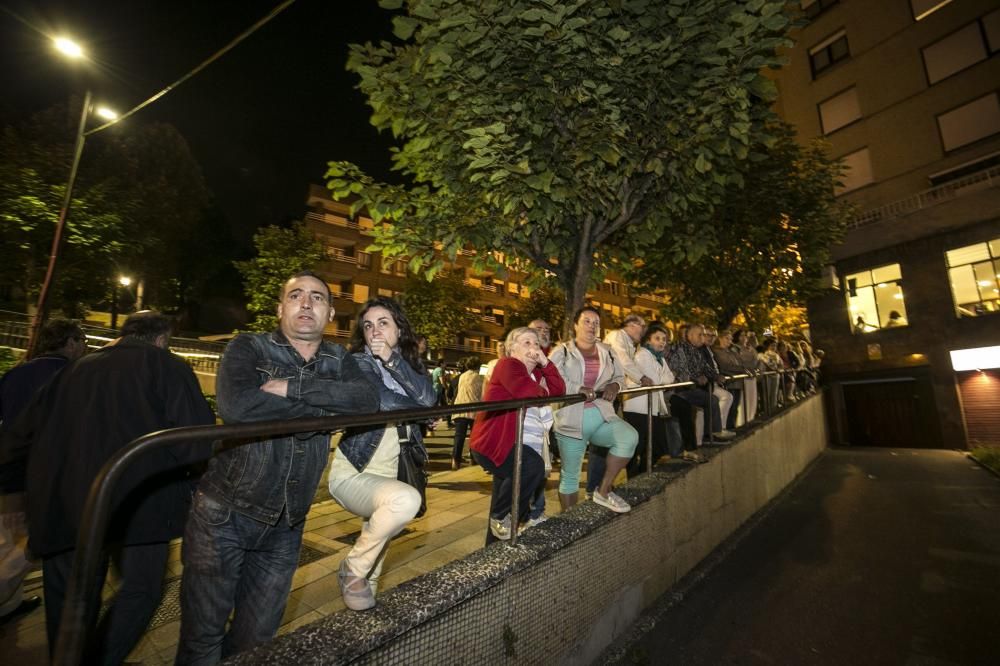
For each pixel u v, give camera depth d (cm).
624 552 321
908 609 361
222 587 162
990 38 1401
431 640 176
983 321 1273
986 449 1087
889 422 1457
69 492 182
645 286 1067
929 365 1364
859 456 1188
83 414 190
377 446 199
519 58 358
